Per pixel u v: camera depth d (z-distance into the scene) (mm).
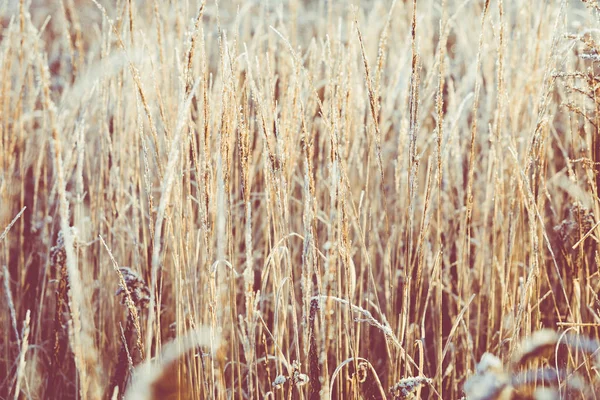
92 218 2547
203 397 2268
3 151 2574
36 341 2438
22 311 2555
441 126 2260
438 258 2299
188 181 2287
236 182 2549
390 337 2295
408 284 2270
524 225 2434
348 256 2238
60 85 3023
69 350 2479
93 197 2551
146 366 2186
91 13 3850
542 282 2514
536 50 2471
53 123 2066
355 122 2520
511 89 2584
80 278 2436
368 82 2240
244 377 2447
